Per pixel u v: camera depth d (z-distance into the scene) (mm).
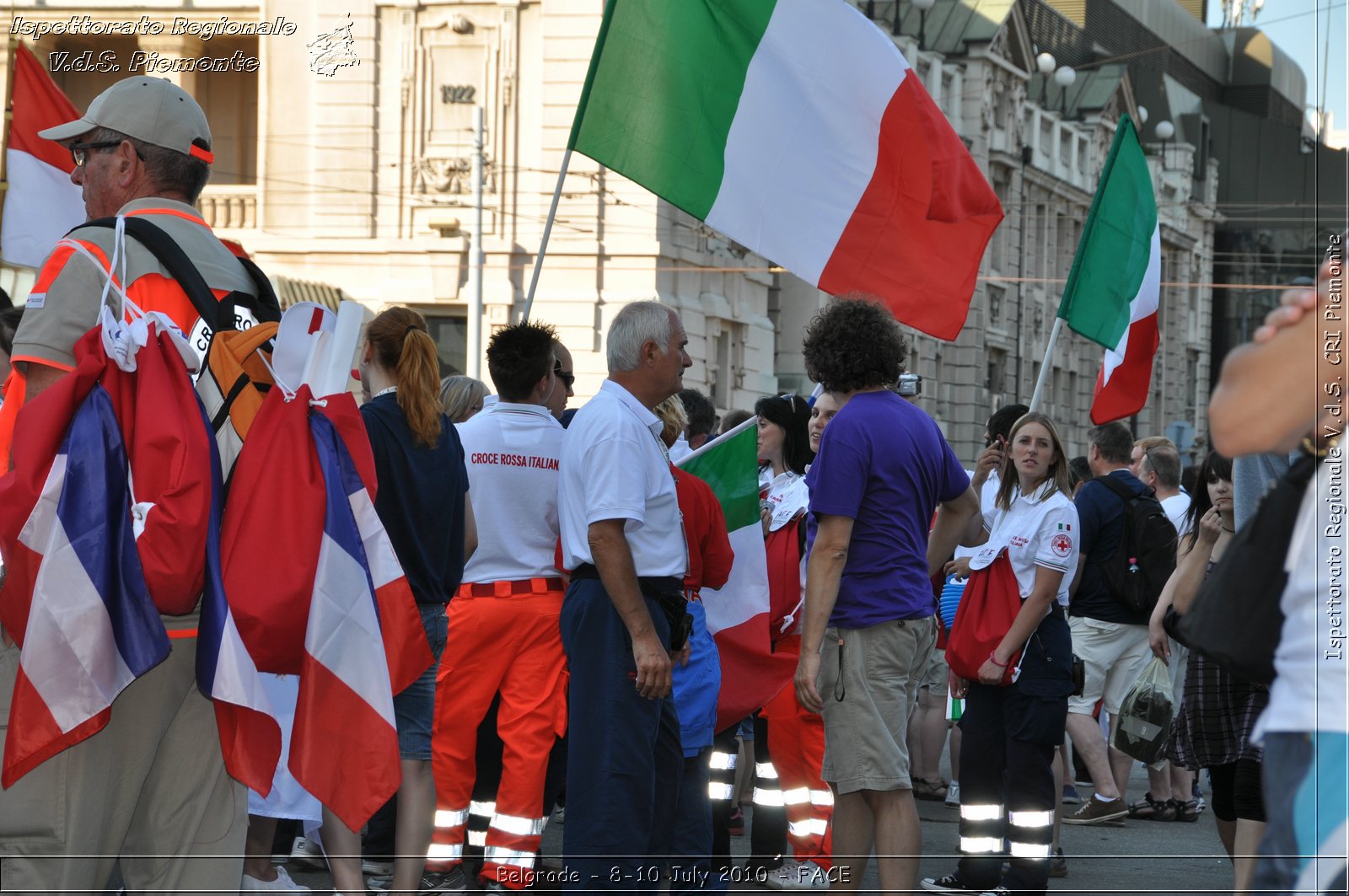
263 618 9500
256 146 78562
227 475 9898
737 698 15938
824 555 13539
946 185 18641
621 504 12797
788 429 18469
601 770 12984
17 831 9383
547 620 15594
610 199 74938
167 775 9969
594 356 75000
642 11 18594
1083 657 21750
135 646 9109
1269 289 162125
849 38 18594
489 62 75250
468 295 74625
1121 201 25172
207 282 10188
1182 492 26000
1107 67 140625
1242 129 163125
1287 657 7559
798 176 18719
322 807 12336
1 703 10156
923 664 14367
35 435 9117
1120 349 25891
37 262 21547
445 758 15688
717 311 80688
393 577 10672
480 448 15688
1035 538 16094
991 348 118125
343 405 10445
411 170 75625
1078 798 23656
